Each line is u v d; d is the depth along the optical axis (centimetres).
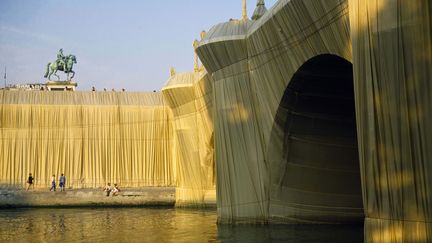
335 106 2027
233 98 2194
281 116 2022
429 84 1057
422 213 1073
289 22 1686
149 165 4256
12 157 4062
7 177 4038
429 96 1057
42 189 3988
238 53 2131
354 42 1235
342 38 1466
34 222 2697
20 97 4153
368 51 1186
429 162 1059
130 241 1970
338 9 1419
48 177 4106
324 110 2039
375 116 1169
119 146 4244
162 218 2853
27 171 4078
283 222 2152
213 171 3434
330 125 2095
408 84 1092
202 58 2292
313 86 1911
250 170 2158
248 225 2156
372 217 1178
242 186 2173
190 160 3506
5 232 2280
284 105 1989
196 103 3384
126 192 3794
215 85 2281
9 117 4088
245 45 2106
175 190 3831
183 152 3550
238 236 1906
